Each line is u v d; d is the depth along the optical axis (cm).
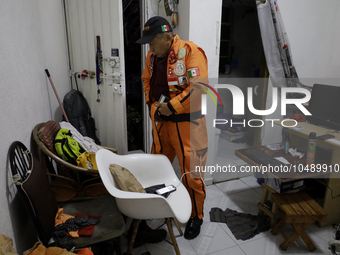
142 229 172
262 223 183
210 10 202
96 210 148
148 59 175
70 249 119
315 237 173
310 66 269
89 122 249
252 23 410
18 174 115
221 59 416
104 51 221
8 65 128
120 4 196
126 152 232
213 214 193
